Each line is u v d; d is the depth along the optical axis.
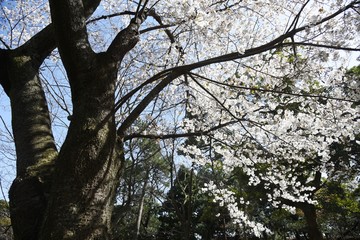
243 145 4.92
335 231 17.94
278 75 4.73
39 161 2.55
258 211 16.44
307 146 5.02
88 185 2.17
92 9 3.67
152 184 11.43
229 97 4.75
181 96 6.23
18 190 2.38
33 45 3.49
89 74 2.50
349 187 14.80
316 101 4.47
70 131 2.34
